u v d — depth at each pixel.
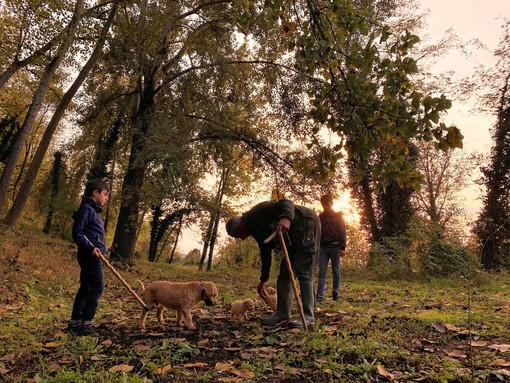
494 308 6.75
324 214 8.59
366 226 21.84
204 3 16.59
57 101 27.53
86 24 14.96
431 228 15.17
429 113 2.63
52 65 16.88
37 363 4.18
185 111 17.11
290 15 3.32
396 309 7.00
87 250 5.14
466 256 14.03
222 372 3.74
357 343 4.37
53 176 29.98
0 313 6.64
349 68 3.12
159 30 15.16
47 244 16.39
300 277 5.58
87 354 4.31
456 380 3.34
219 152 18.28
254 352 4.27
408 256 14.97
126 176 16.55
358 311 6.69
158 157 14.14
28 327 5.71
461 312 6.32
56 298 8.84
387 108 2.80
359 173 3.22
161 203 16.33
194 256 35.84
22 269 10.50
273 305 6.50
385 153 3.04
